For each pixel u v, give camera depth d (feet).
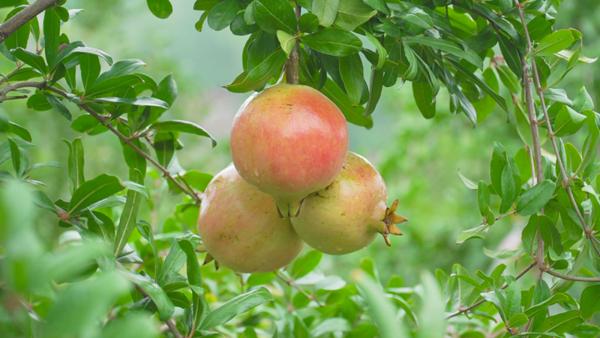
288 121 4.59
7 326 4.02
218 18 4.77
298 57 4.84
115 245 4.74
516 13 5.09
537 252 4.99
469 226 12.41
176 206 5.81
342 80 4.88
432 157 13.28
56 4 5.02
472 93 5.31
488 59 5.73
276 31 4.67
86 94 4.98
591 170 5.08
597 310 5.00
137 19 15.01
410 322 5.64
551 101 5.30
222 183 4.92
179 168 5.53
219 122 20.47
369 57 4.86
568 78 10.37
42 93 5.01
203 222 4.93
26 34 5.08
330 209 4.76
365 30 4.75
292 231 4.92
